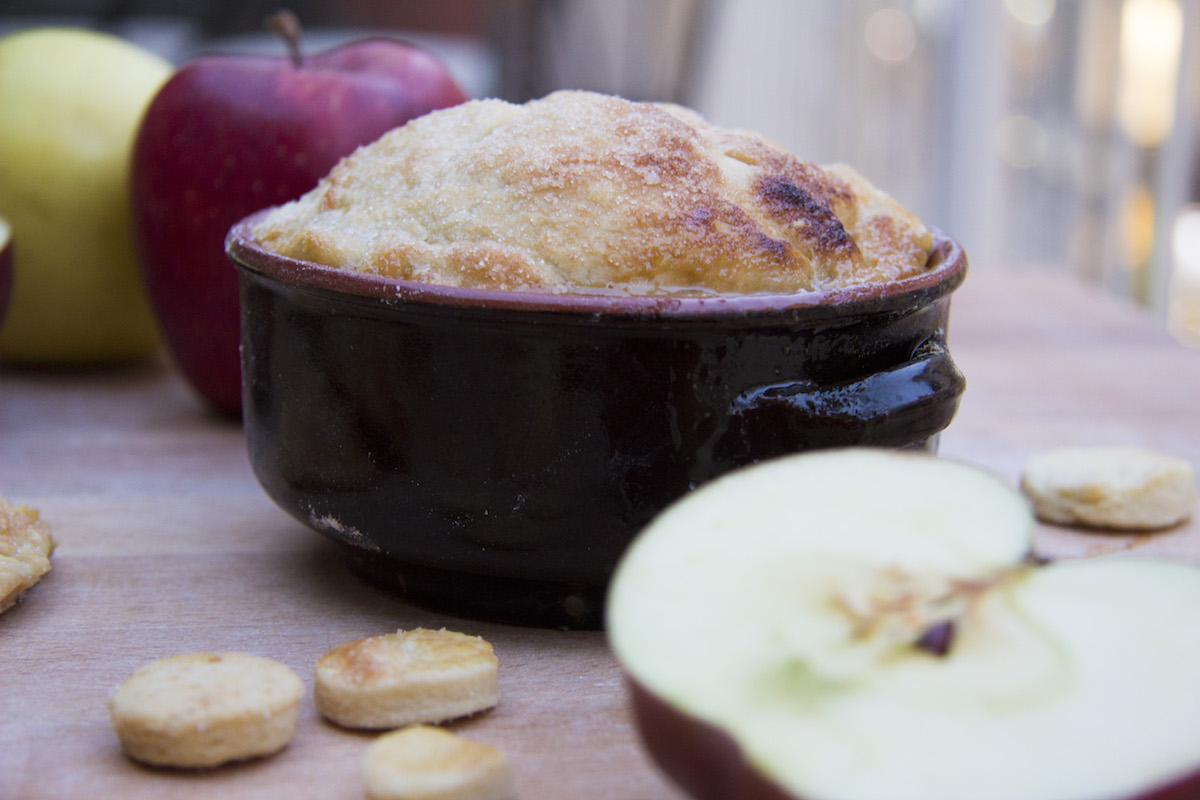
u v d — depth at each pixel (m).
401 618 0.36
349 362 0.34
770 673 0.28
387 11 1.33
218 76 0.46
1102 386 0.53
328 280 0.34
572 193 0.34
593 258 0.34
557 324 0.33
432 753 0.31
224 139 0.46
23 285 0.51
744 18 0.96
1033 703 0.28
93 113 0.51
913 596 0.29
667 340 0.33
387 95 0.47
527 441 0.34
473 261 0.34
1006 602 0.29
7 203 0.50
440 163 0.36
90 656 0.35
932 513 0.30
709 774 0.28
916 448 0.35
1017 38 0.88
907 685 0.28
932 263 0.37
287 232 0.37
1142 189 0.89
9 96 0.50
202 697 0.32
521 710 0.33
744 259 0.34
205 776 0.31
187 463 0.45
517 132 0.35
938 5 0.90
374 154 0.37
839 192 0.37
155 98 0.47
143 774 0.31
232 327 0.47
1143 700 0.28
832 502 0.30
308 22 1.26
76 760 0.32
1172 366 0.56
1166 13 0.86
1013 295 0.70
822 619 0.29
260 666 0.33
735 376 0.33
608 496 0.34
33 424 0.48
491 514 0.34
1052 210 0.92
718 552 0.29
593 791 0.31
